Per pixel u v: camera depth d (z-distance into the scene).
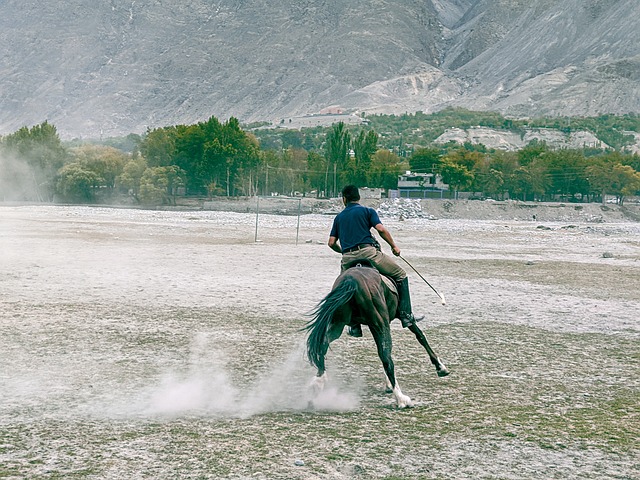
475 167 189.38
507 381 11.02
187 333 14.39
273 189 176.12
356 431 8.25
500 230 80.88
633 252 47.09
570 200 198.12
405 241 53.59
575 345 14.35
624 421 8.86
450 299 20.97
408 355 12.91
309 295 20.77
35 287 21.11
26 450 7.36
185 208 143.00
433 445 7.77
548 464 7.23
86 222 72.75
